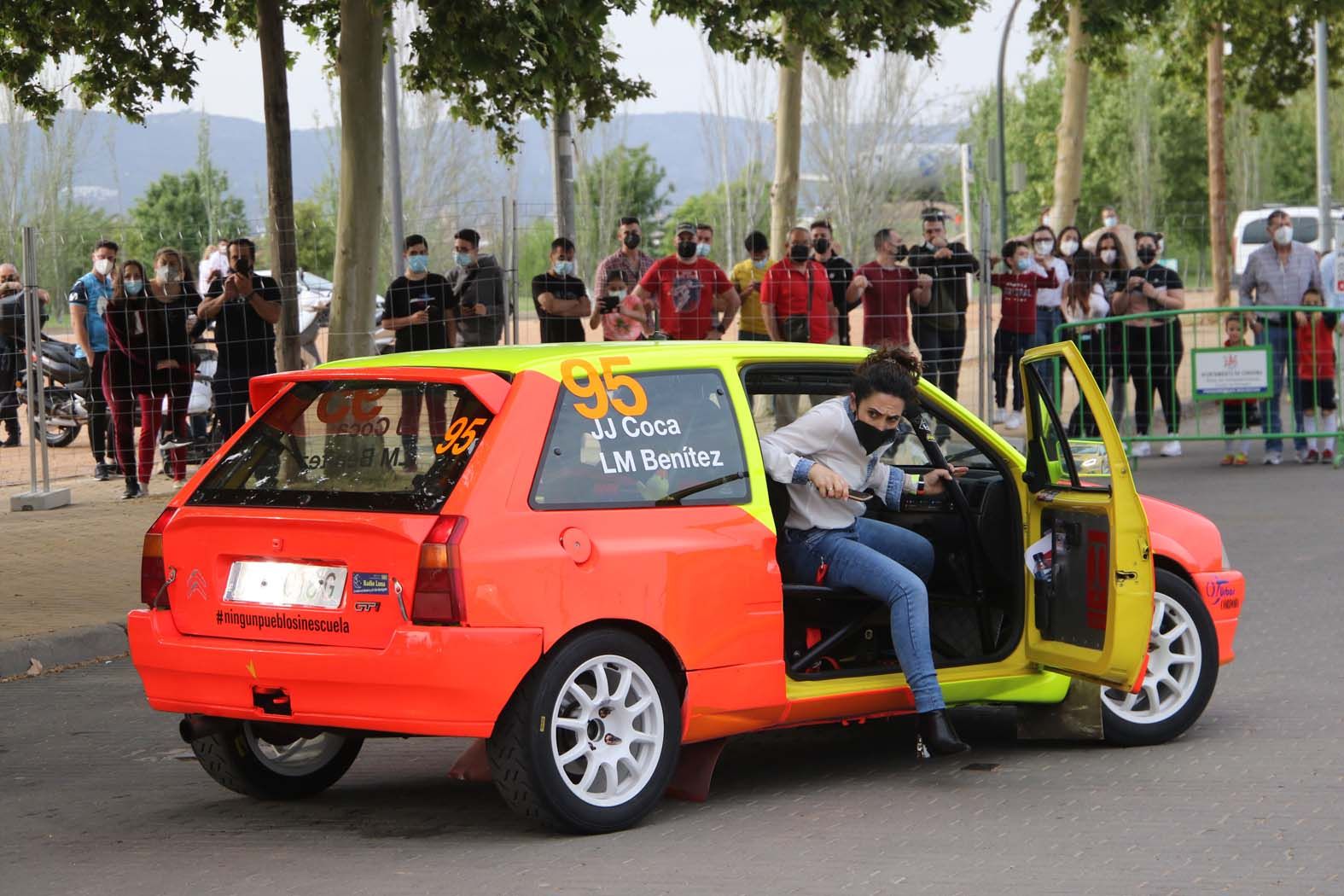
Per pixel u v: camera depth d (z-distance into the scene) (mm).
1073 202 25531
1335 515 14289
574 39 15391
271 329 15719
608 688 5895
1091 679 6652
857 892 5172
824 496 6477
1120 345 18188
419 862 5652
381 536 5645
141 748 7777
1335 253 19766
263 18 14742
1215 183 29750
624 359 6191
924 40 17641
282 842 6012
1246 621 10102
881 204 44250
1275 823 5902
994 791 6477
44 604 10969
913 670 6504
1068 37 25703
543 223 16422
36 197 41375
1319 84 25844
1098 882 5234
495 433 5777
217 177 53312
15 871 5719
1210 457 18859
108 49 16766
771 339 16109
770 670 6266
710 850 5695
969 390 21406
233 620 5965
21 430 22516
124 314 15789
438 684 5535
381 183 15711
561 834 5887
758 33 18141
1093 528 6672
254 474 6148
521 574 5648
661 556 5977
